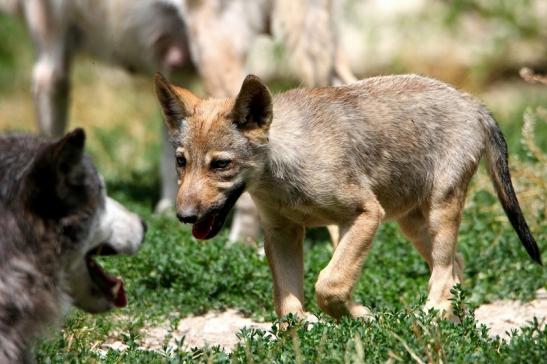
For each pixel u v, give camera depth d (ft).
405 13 111.14
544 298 49.24
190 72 69.51
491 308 48.73
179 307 48.85
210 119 42.19
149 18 67.92
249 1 61.46
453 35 110.11
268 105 41.65
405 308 40.06
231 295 50.03
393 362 34.22
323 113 43.68
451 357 34.40
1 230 31.86
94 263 37.45
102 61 74.54
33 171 31.55
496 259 52.47
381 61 109.40
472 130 46.65
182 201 41.42
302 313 43.14
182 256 51.88
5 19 124.57
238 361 35.04
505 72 109.09
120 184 78.74
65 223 32.68
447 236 46.09
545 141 73.15
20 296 31.83
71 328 41.42
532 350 34.42
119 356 37.70
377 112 44.83
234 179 42.04
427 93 46.42
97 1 71.15
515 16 110.22
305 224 44.04
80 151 31.71
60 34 75.25
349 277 42.34
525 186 57.72
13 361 31.78
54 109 76.74
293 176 42.32
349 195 43.06
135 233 38.70
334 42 61.82
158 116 104.01
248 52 62.23
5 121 110.32
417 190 46.24
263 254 53.26
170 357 36.37
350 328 37.52
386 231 57.47
